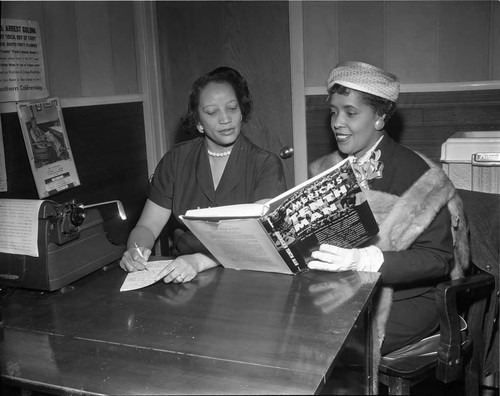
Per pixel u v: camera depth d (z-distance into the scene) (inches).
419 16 98.0
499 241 80.3
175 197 79.4
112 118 102.2
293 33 104.8
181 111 115.2
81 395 44.3
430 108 99.1
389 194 73.7
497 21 94.5
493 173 82.1
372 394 62.2
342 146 75.0
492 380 92.8
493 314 77.7
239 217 59.5
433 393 94.8
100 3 99.6
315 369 45.2
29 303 62.1
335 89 73.7
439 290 67.3
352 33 102.0
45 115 85.4
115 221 102.7
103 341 52.1
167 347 50.2
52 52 88.4
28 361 49.2
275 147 109.4
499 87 95.3
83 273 68.2
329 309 55.8
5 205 65.9
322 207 61.9
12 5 80.0
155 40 113.2
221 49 110.5
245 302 58.7
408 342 73.2
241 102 76.7
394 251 69.6
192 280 65.7
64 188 88.9
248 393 42.4
